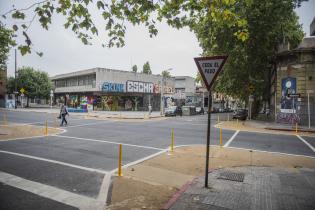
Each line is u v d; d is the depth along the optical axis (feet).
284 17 82.84
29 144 40.29
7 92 194.08
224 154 34.96
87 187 21.09
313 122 81.35
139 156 33.01
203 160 31.04
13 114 111.34
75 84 190.70
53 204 17.61
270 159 32.37
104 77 164.55
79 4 20.80
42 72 198.59
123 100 180.04
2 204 17.39
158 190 20.39
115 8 22.39
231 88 108.88
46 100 245.04
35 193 19.60
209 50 94.32
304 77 82.43
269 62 98.32
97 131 58.54
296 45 82.94
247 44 86.02
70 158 31.27
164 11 22.63
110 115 118.42
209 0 21.76
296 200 18.12
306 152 38.06
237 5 70.64
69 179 23.15
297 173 25.31
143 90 187.01
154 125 76.43
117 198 18.71
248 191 19.88
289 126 77.10
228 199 18.19
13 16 18.40
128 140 46.16
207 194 19.11
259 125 80.23
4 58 78.33
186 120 101.86
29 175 24.08
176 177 23.93
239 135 56.85
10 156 31.68
